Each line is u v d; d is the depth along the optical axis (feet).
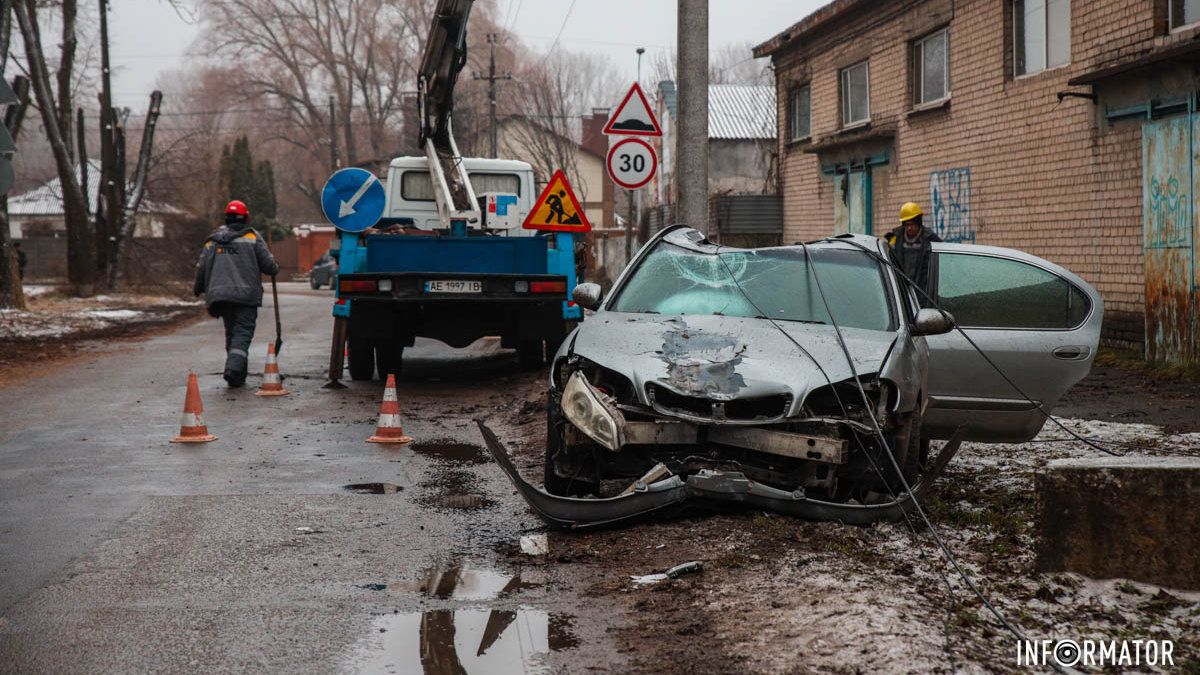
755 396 20.24
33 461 28.25
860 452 20.98
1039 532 17.62
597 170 205.67
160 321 86.38
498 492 24.76
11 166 35.19
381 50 241.55
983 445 30.37
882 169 72.64
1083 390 38.96
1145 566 16.85
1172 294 43.32
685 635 15.11
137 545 20.01
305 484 25.57
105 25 127.65
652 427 20.39
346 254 44.27
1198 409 34.32
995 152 58.49
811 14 80.53
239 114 262.47
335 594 17.16
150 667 13.99
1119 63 47.83
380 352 45.85
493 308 45.14
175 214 153.17
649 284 25.39
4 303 85.92
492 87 169.07
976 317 27.07
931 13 64.95
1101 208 49.47
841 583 16.98
